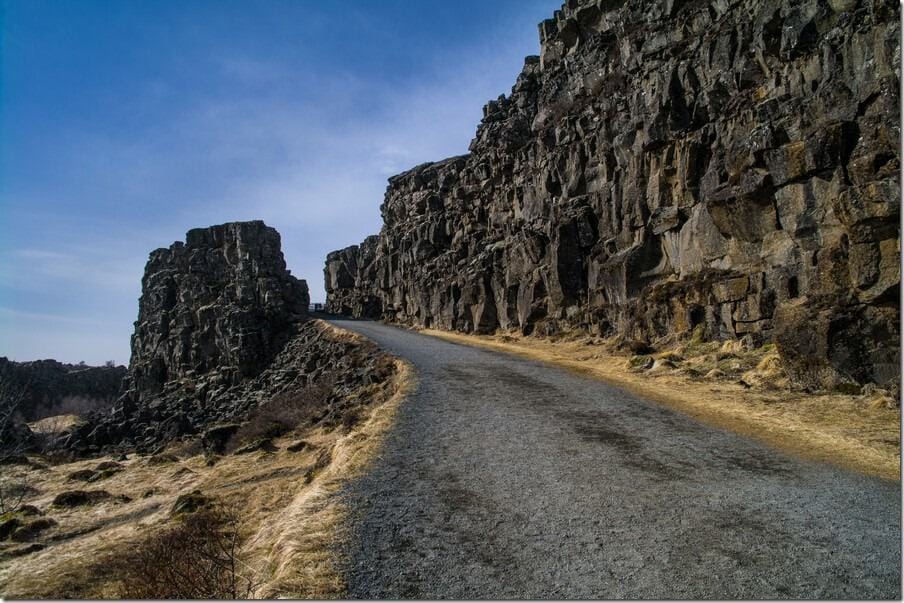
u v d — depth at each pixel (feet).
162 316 249.55
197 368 223.10
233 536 39.99
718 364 80.38
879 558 26.68
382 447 48.44
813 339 61.98
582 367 98.32
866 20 73.92
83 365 338.95
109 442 173.99
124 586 33.96
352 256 322.34
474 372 95.20
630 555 27.25
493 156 203.00
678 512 32.73
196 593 27.48
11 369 268.62
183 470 79.25
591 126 150.71
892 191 56.39
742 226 88.28
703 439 49.39
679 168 112.06
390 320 255.91
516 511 33.22
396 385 86.69
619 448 47.03
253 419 116.98
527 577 25.13
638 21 139.74
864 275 59.06
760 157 85.25
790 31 87.25
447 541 29.07
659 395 69.82
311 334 200.13
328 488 38.19
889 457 41.78
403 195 275.39
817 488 36.47
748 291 86.22
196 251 255.50
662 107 116.47
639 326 110.01
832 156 72.69
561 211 149.48
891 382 56.54
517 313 165.89
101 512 63.36
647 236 119.03
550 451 46.50
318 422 90.99
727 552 27.48
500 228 193.36
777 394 62.80
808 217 75.77
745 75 100.27
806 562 26.35
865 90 70.69
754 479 38.47
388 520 31.99
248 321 213.87
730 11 111.86
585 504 34.22
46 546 52.80
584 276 141.69
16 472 103.60
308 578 24.91
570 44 182.39
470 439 50.98
